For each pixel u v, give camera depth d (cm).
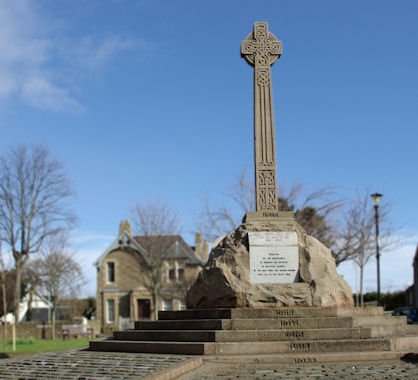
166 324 1434
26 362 1293
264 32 1730
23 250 4262
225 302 1455
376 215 3222
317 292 1447
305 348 1246
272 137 1652
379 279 3183
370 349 1259
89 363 1224
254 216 1580
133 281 5291
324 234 3094
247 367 1128
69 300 6569
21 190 4219
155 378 972
